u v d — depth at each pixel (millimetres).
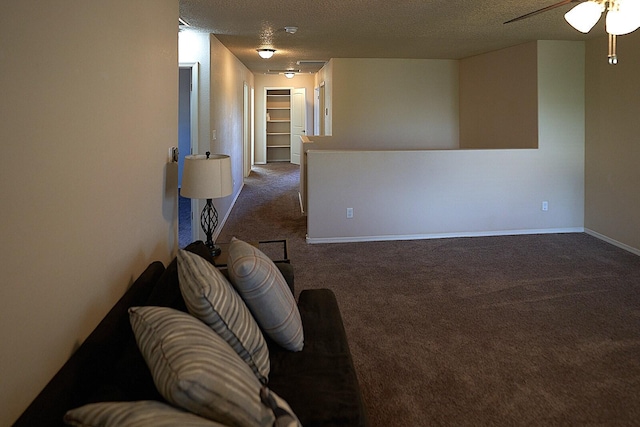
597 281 3824
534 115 5355
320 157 5055
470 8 3801
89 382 1300
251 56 7109
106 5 1669
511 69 5789
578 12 2676
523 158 5316
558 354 2617
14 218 1064
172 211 2836
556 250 4766
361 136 7145
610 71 4906
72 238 1391
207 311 1461
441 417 2053
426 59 7051
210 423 891
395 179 5172
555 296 3504
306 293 2502
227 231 5629
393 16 4090
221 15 4039
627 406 2127
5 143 1021
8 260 1043
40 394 1120
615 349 2670
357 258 4547
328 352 1865
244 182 9461
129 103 1954
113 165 1754
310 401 1516
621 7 2547
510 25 4473
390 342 2779
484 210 5348
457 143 7215
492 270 4145
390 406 2131
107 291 1695
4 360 1039
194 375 977
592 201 5312
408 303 3395
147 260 2252
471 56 6676
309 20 4242
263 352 1611
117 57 1796
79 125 1433
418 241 5168
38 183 1175
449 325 3014
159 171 2496
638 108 4539
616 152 4871
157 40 2443
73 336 1408
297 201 7512
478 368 2471
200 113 4926
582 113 5359
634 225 4648
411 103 7125
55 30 1265
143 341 1186
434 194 5250
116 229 1794
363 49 6070
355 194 5137
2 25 1004
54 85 1261
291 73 10398
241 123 8531
